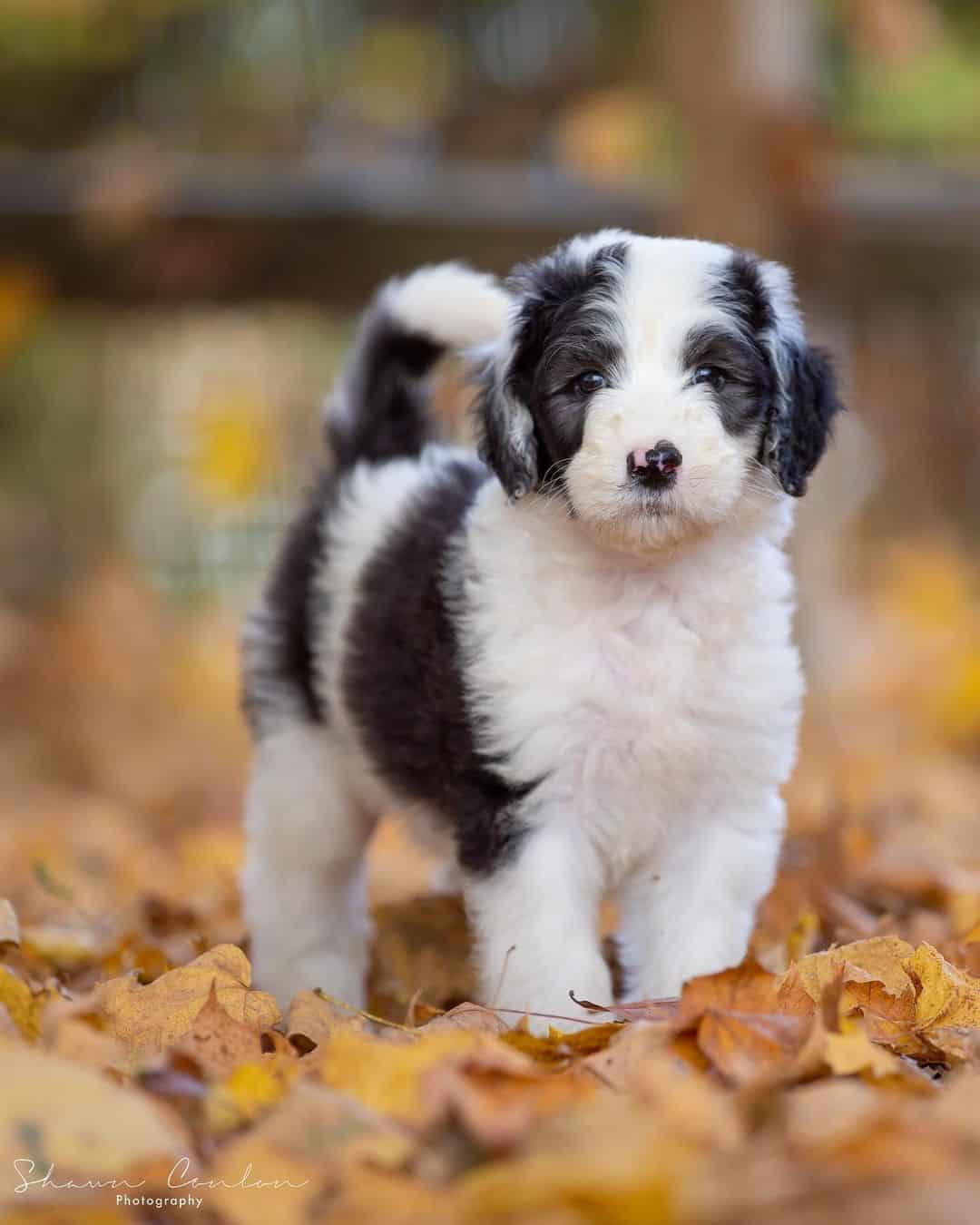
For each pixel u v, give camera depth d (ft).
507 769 18.52
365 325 23.99
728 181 47.55
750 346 19.17
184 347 73.31
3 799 44.86
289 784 22.41
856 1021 15.33
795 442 19.52
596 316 18.95
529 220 51.31
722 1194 10.53
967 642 62.69
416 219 50.93
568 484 18.35
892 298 55.72
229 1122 13.19
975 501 72.69
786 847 28.60
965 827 33.68
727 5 47.34
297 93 69.46
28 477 76.18
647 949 19.62
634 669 18.48
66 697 55.93
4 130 68.64
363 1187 11.47
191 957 22.03
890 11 54.24
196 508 75.72
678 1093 12.25
